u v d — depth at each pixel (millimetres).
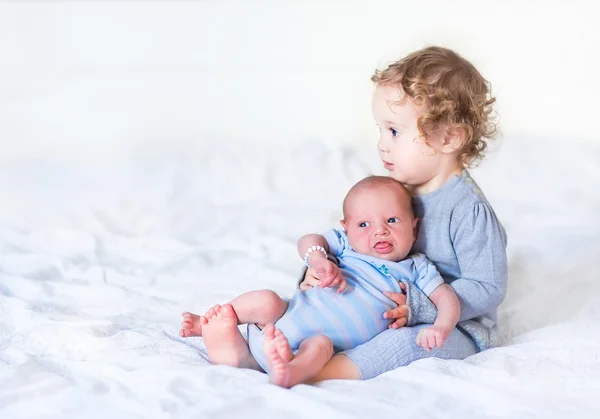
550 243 2500
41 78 4105
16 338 1834
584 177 3143
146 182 3260
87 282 2254
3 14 4180
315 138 3705
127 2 4219
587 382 1605
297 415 1471
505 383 1609
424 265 1773
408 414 1462
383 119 1817
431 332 1650
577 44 3945
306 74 4129
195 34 4207
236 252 2492
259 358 1665
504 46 4008
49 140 3951
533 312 1999
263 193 3123
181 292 2168
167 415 1475
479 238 1789
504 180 3143
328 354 1617
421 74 1773
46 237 2592
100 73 4156
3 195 3096
